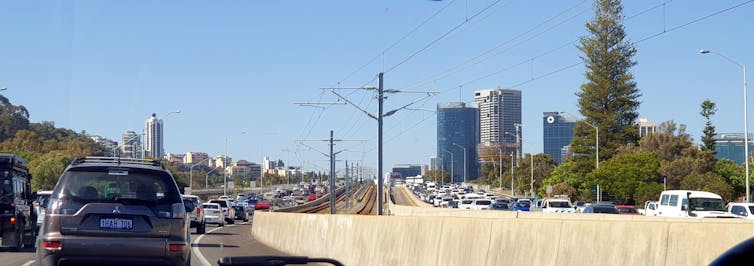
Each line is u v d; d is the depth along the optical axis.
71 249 11.40
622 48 89.56
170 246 11.67
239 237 38.44
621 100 89.19
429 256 15.08
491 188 163.50
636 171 73.94
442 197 99.88
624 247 9.28
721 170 76.44
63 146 109.44
